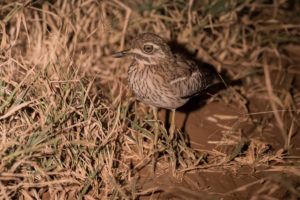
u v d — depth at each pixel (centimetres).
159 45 881
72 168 798
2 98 771
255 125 1069
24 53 1081
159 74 884
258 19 1372
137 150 920
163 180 846
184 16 1260
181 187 801
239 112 1117
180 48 1234
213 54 1269
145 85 891
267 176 867
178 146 923
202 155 887
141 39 884
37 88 832
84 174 787
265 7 1424
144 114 1042
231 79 1195
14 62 930
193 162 895
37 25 1078
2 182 721
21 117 787
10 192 706
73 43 1062
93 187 788
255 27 1373
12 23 1063
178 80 909
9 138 755
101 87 1091
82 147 809
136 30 1276
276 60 1342
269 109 1137
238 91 1198
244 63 1264
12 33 1025
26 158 726
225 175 872
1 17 1068
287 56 1382
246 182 855
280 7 1488
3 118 764
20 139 753
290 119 1098
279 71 1271
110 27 1164
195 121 1077
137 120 984
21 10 944
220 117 1094
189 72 948
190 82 947
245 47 1297
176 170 864
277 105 1155
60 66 875
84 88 850
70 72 898
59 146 778
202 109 1124
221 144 980
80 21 1165
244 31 1325
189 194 808
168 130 1035
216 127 1059
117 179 818
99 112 881
